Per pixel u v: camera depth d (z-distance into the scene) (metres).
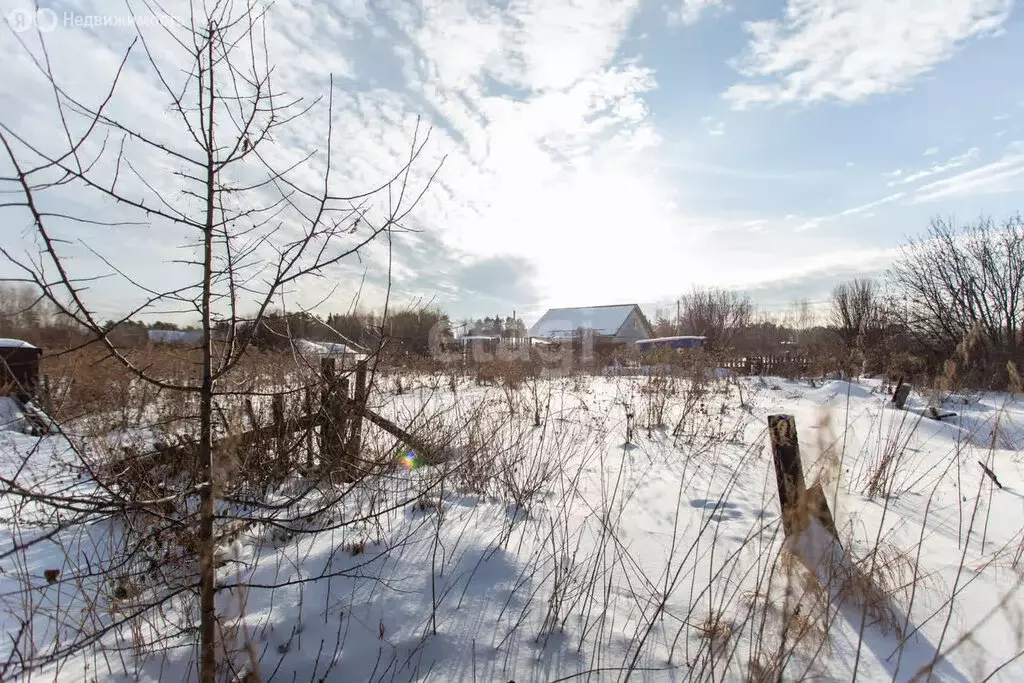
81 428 3.46
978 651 2.24
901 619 2.44
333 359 2.27
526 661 2.14
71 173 1.43
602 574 2.87
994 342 15.24
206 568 1.72
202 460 1.75
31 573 2.60
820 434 2.37
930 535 3.46
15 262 1.38
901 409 8.30
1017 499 4.24
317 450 2.93
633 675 2.08
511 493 4.06
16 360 4.80
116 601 2.10
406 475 3.75
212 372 1.79
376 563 2.79
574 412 7.36
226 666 2.00
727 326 35.69
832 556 2.32
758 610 2.44
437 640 2.24
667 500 4.07
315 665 2.03
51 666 2.04
